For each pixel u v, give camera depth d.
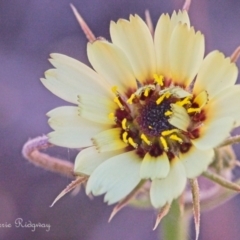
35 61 0.38
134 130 0.26
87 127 0.26
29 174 0.36
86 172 0.25
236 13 0.37
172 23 0.26
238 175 0.29
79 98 0.26
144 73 0.26
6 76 0.38
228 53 0.37
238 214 0.35
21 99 0.37
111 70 0.26
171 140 0.26
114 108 0.26
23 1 0.39
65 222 0.36
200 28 0.37
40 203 0.36
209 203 0.28
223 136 0.25
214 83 0.26
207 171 0.26
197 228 0.25
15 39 0.38
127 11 0.38
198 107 0.26
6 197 0.36
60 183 0.36
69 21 0.38
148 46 0.26
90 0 0.38
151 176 0.25
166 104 0.26
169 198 0.25
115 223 0.36
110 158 0.26
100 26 0.38
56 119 0.26
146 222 0.36
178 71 0.26
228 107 0.25
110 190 0.25
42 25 0.39
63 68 0.26
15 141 0.37
